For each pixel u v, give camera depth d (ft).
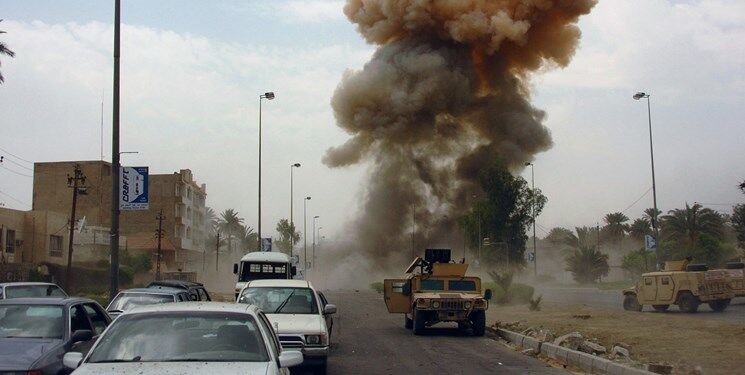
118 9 64.28
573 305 113.09
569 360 49.85
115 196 63.41
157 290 58.65
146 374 19.72
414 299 72.43
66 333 31.09
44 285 56.70
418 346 61.21
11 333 31.04
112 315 47.26
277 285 46.39
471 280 74.49
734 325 68.28
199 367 20.45
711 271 99.96
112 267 62.69
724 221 217.97
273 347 23.27
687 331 64.34
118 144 63.87
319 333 40.22
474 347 60.70
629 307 103.35
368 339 67.21
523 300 121.29
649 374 38.75
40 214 172.76
